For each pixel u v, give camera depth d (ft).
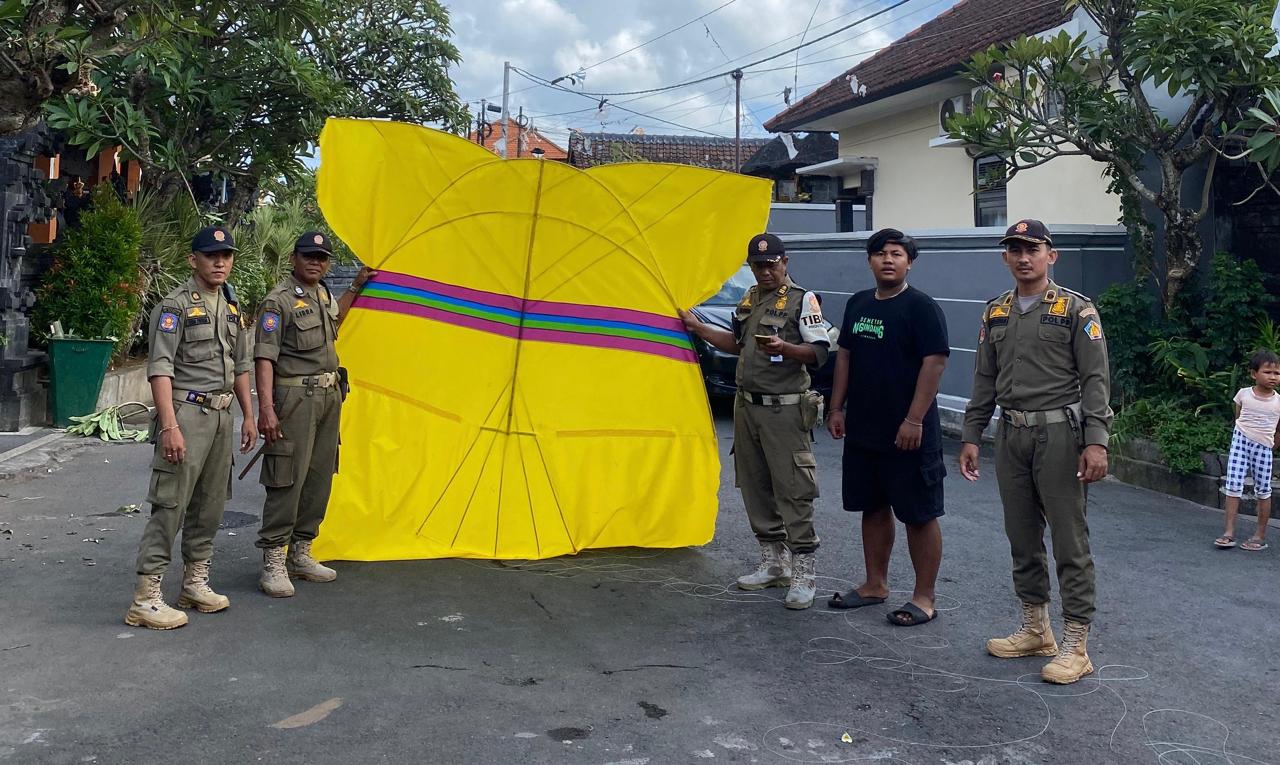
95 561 19.53
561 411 21.66
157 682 13.83
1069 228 34.17
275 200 69.67
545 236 20.57
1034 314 15.24
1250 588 19.60
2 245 33.12
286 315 17.57
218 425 16.31
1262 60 28.37
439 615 17.10
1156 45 28.53
